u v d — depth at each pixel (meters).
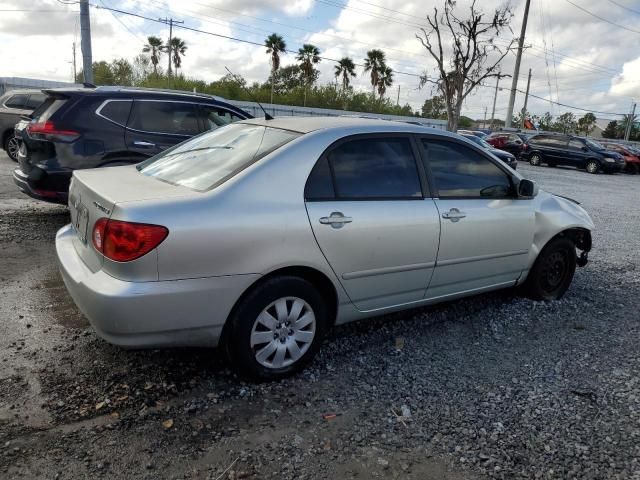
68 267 3.27
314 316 3.49
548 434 3.04
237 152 3.60
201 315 3.05
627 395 3.52
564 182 18.72
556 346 4.28
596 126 82.88
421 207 3.92
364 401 3.29
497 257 4.55
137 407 3.05
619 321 4.90
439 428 3.05
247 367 3.29
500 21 17.64
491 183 4.54
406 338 4.26
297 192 3.35
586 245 5.52
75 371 3.38
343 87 43.25
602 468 2.77
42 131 6.10
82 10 16.78
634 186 19.81
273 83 43.44
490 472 2.71
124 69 45.91
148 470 2.57
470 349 4.13
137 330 2.91
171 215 2.92
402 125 4.09
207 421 2.98
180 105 6.96
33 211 7.57
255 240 3.13
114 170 3.93
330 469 2.67
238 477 2.57
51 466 2.55
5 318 4.07
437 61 18.25
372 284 3.75
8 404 2.99
